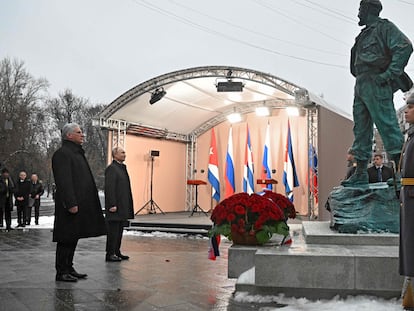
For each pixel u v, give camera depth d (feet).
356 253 11.79
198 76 39.63
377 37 15.40
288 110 45.83
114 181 19.22
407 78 15.44
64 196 14.24
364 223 14.46
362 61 15.60
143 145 47.29
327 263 11.46
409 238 9.80
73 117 140.26
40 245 25.09
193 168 53.93
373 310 10.30
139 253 22.41
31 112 106.52
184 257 20.88
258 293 12.26
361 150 16.48
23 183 37.11
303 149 47.73
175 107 46.06
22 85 104.22
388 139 15.14
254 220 13.97
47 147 128.77
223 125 52.95
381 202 14.89
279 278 11.65
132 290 13.37
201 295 12.75
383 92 15.38
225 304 11.64
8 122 84.94
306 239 14.33
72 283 14.32
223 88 38.91
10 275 15.66
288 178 45.78
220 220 14.32
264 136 50.44
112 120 42.70
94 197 15.25
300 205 47.39
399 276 11.14
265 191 17.54
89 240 28.45
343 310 10.41
